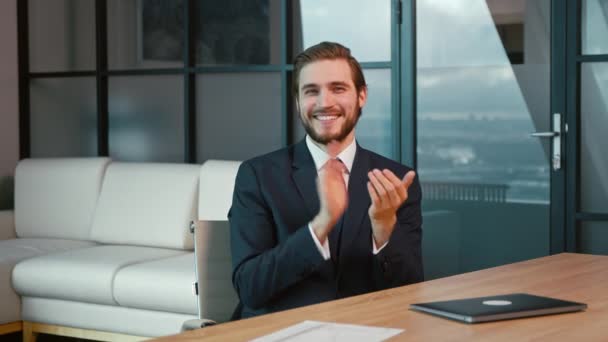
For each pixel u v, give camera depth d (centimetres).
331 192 212
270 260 218
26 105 664
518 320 173
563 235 504
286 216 237
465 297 199
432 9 534
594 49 497
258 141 588
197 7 605
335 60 234
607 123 496
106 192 543
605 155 497
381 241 218
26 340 494
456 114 529
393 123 543
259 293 221
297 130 577
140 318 455
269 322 173
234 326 170
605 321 172
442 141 534
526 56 511
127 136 631
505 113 517
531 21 509
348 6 556
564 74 501
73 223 557
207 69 600
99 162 558
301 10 571
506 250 519
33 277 480
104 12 633
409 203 245
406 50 538
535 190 511
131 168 540
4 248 522
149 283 445
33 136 666
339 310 184
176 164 528
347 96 236
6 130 650
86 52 641
